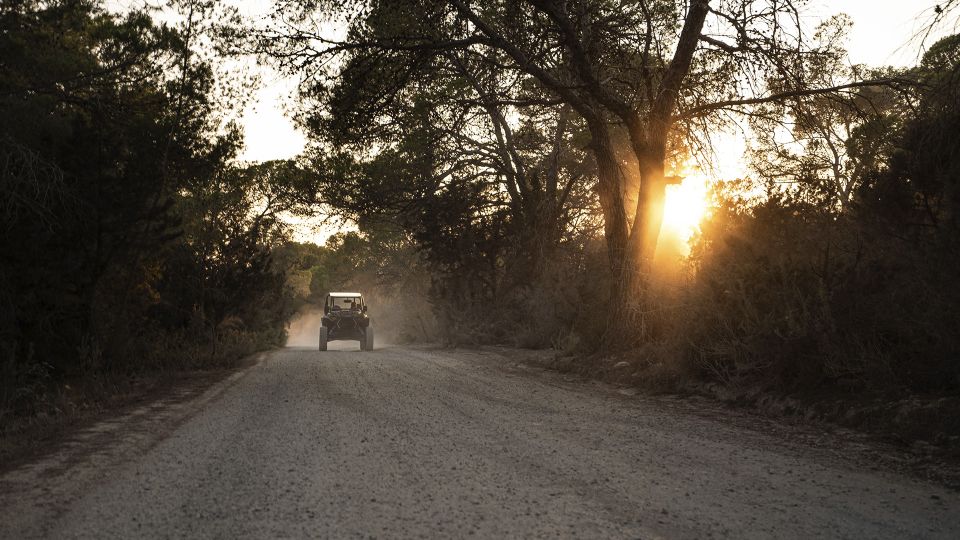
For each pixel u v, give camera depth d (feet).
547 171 100.22
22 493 17.24
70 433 26.25
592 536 13.79
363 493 17.06
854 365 28.91
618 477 18.88
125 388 40.96
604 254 71.20
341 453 22.04
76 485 18.02
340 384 43.73
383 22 51.19
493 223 98.78
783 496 17.02
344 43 50.19
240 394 38.78
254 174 96.99
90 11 50.29
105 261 46.03
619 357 48.49
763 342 32.55
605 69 58.95
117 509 15.72
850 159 52.13
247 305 78.64
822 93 52.95
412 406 33.40
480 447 23.09
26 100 46.11
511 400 35.91
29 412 32.55
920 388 26.50
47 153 42.86
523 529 14.23
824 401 28.58
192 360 57.72
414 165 101.40
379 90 54.03
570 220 106.83
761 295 35.32
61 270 41.52
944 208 28.32
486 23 56.34
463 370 54.34
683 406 33.40
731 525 14.58
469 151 101.65
